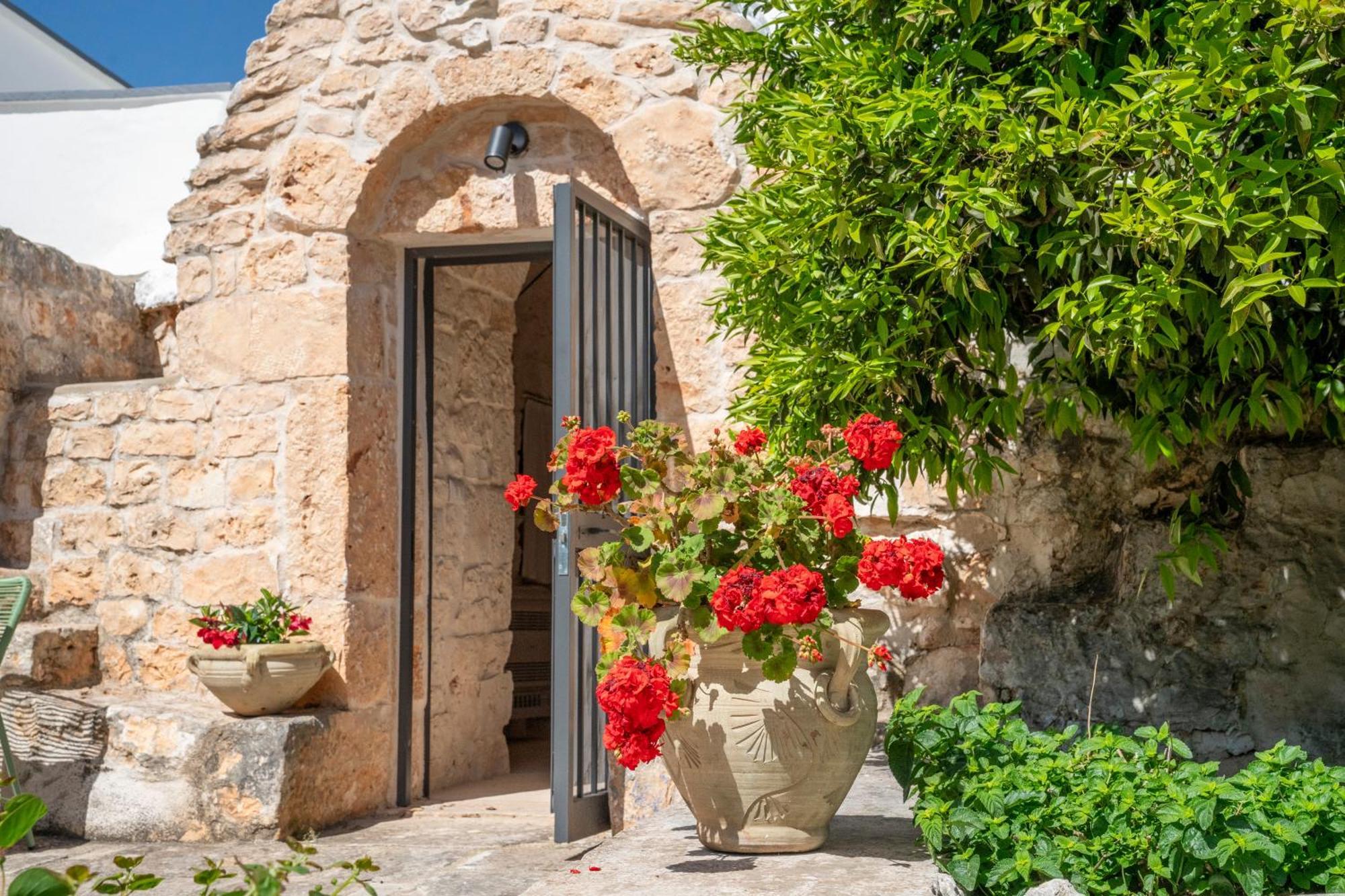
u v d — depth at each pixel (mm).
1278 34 2402
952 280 2789
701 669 2852
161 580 5656
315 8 5590
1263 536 3902
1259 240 2496
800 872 2730
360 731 5375
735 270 3598
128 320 6711
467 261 5805
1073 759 2688
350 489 5402
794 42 3805
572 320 4543
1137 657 3975
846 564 2857
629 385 5051
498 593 6633
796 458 3098
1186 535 3381
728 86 5059
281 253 5539
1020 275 3225
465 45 5324
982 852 2533
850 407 3293
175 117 7809
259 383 5539
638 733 2516
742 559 2842
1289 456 3912
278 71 5621
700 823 2982
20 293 6043
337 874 4176
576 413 4555
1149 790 2527
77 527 5828
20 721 5301
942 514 4621
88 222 7703
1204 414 3125
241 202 5668
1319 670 3766
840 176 2922
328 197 5492
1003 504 4543
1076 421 3271
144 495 5715
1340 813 2436
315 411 5438
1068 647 4074
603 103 5168
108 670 5723
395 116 5430
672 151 5086
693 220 5062
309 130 5539
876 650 2742
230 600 5500
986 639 4211
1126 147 2578
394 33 5453
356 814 5340
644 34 5160
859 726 2898
